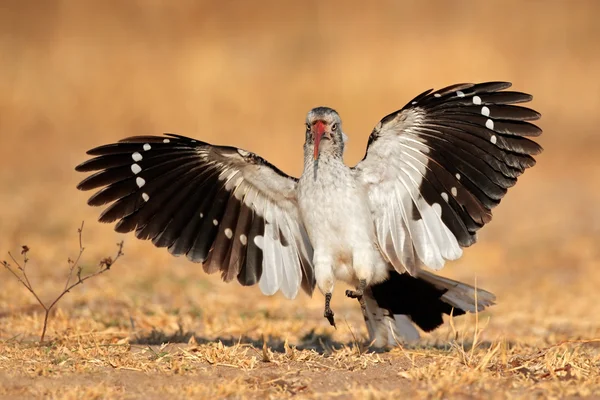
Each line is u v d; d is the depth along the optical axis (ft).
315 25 107.76
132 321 37.86
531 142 30.40
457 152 31.24
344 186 31.27
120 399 25.91
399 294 33.81
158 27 107.65
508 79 98.58
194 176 33.14
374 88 94.38
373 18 108.58
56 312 40.34
